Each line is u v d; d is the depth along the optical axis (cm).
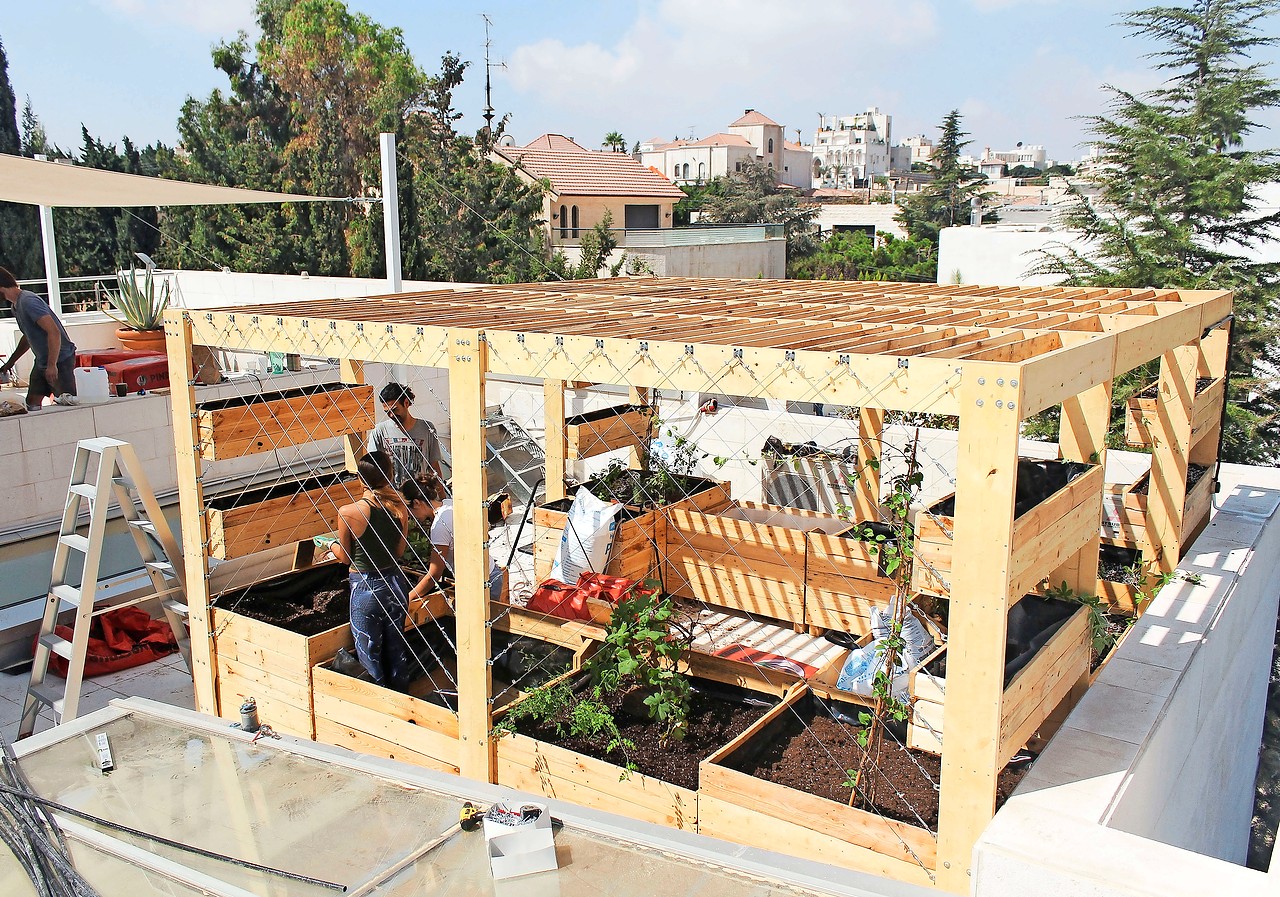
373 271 2886
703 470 962
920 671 378
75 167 772
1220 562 621
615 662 484
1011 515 311
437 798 322
